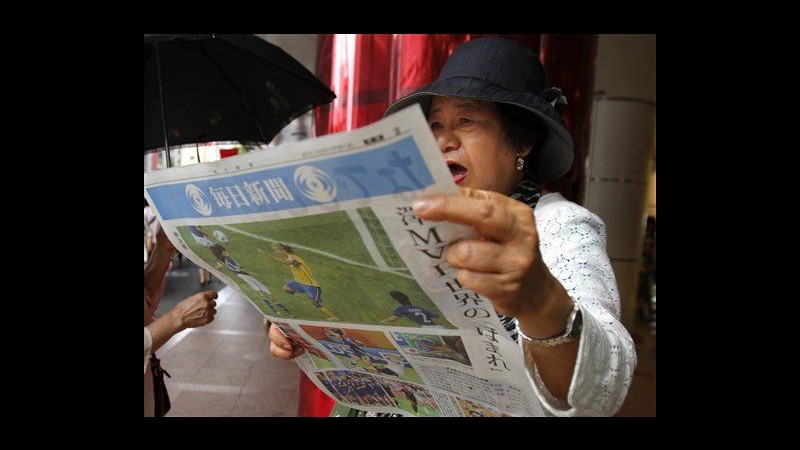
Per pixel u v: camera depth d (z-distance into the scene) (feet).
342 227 1.65
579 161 6.63
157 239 4.75
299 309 2.36
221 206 1.87
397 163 1.37
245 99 4.59
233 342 12.82
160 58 4.11
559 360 1.77
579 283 2.15
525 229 1.43
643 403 9.53
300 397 7.23
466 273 1.49
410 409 2.70
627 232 13.43
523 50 2.73
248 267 2.20
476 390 2.19
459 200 1.37
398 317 2.01
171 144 4.44
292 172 1.56
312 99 4.85
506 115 2.60
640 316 16.52
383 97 6.19
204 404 9.29
